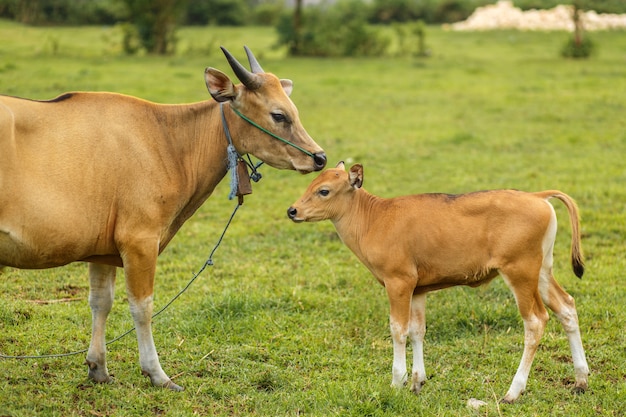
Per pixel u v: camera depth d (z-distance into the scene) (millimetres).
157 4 30609
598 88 21938
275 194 11398
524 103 19500
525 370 5480
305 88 21766
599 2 49938
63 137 5105
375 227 5594
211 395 5559
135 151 5344
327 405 5355
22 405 5215
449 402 5500
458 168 12789
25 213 4906
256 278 7984
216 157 5727
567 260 8625
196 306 7086
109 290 5668
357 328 6836
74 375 5766
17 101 5023
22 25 38938
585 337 6555
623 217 10078
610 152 14000
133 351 6250
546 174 12359
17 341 6281
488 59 31406
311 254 8906
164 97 17922
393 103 19484
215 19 48281
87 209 5141
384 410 5328
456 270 5457
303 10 37375
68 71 21656
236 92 5539
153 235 5422
